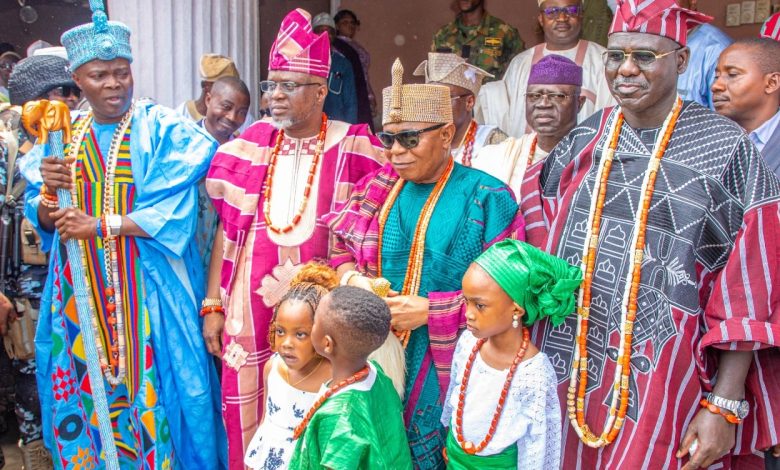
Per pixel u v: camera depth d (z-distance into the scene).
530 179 2.85
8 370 4.64
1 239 4.02
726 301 2.31
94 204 3.36
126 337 3.39
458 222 2.75
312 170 3.25
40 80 4.03
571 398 2.53
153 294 3.38
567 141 2.73
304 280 2.77
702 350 2.36
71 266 3.21
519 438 2.47
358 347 2.34
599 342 2.49
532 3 8.30
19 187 4.07
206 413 3.44
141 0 4.76
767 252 2.28
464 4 6.53
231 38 5.22
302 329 2.60
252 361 3.26
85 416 3.47
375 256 2.87
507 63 6.57
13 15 6.45
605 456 2.48
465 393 2.58
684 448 2.38
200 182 3.72
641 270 2.41
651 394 2.37
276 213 3.26
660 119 2.48
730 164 2.35
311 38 3.16
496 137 3.74
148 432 3.36
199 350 3.45
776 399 2.42
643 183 2.43
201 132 3.54
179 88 4.90
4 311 3.81
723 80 3.07
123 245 3.35
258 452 2.79
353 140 3.29
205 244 3.78
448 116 2.74
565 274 2.42
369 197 2.95
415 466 2.85
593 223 2.51
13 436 4.68
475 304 2.44
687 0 4.11
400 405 2.59
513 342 2.52
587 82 4.36
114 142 3.38
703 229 2.36
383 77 9.37
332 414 2.32
